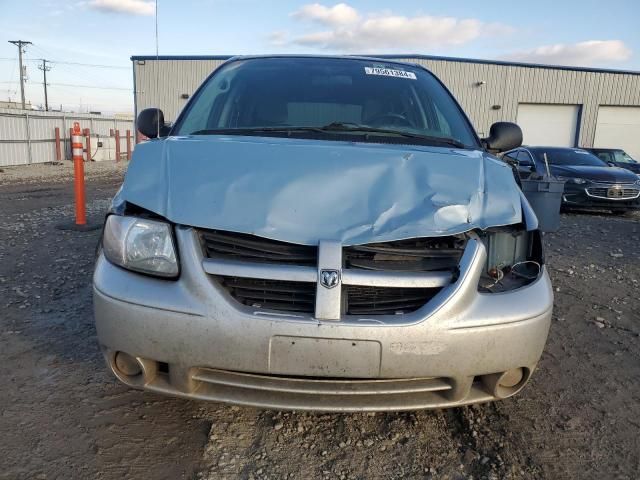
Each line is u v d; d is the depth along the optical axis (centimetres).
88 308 384
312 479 212
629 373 312
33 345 321
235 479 210
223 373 203
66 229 668
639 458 230
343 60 353
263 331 193
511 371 214
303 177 216
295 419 253
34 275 463
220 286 200
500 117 2688
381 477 215
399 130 298
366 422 253
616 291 479
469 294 203
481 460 227
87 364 298
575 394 284
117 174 1778
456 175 228
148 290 203
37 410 251
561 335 368
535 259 233
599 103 2716
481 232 222
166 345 200
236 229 202
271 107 306
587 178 1000
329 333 192
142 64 2623
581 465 225
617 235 783
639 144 2783
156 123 310
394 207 210
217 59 2569
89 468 212
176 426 243
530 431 248
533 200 670
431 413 262
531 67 2647
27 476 205
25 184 1370
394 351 194
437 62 2584
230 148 232
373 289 202
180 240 205
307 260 200
